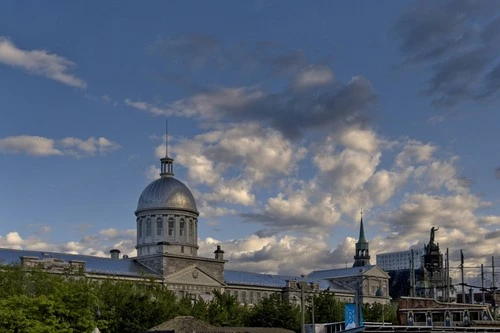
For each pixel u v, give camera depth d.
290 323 111.81
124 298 93.88
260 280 157.88
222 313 106.62
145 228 140.50
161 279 126.62
